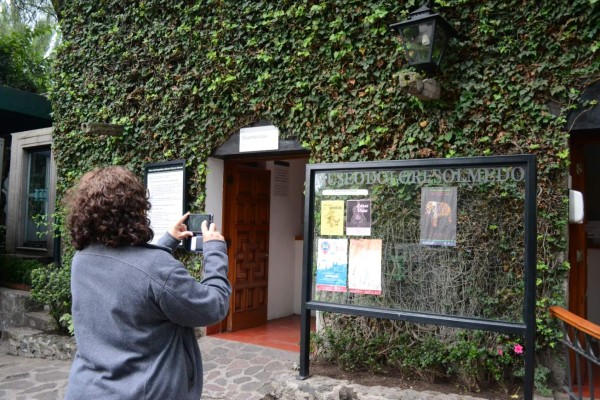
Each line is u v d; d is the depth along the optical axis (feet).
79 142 23.36
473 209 11.41
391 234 12.09
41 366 18.22
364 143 15.38
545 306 12.50
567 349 10.87
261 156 19.26
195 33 19.36
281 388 13.01
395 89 14.89
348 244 12.60
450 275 11.50
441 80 14.15
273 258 22.89
